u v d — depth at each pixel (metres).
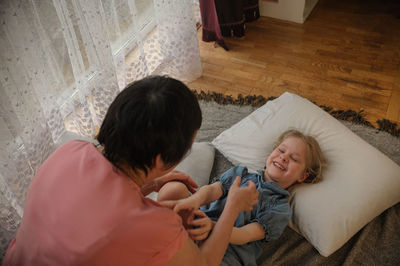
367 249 1.37
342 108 2.01
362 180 1.39
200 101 2.08
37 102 1.36
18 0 1.18
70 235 0.66
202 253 0.87
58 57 1.54
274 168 1.39
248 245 1.28
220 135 1.75
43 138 1.43
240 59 2.40
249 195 1.06
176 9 1.93
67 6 1.40
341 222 1.32
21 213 1.42
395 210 1.49
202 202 1.24
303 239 1.42
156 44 2.06
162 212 0.70
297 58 2.38
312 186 1.42
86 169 0.72
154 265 0.68
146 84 0.67
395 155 1.72
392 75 2.19
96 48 1.56
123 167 0.73
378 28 2.56
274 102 1.77
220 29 2.54
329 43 2.47
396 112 1.96
